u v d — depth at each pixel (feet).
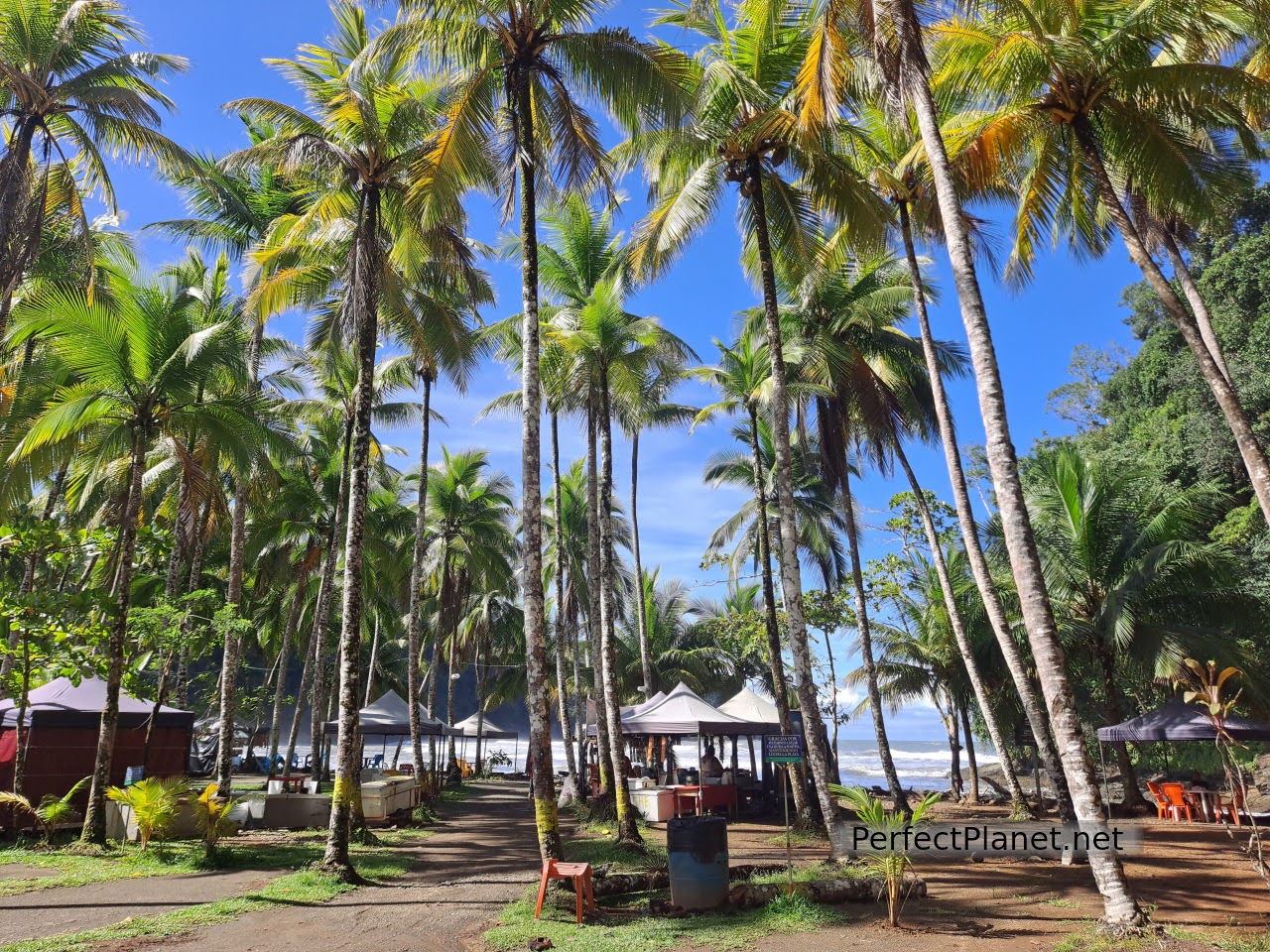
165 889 32.55
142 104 50.78
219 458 59.26
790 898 28.84
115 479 72.95
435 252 49.52
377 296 46.01
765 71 48.06
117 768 51.39
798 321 71.41
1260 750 82.84
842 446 72.38
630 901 31.07
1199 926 25.58
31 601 40.83
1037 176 43.32
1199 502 68.33
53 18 49.78
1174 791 62.39
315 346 60.29
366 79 45.44
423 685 191.62
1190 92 36.47
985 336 30.37
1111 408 113.50
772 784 70.08
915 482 65.72
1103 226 50.70
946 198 32.12
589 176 43.83
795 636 43.80
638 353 60.08
